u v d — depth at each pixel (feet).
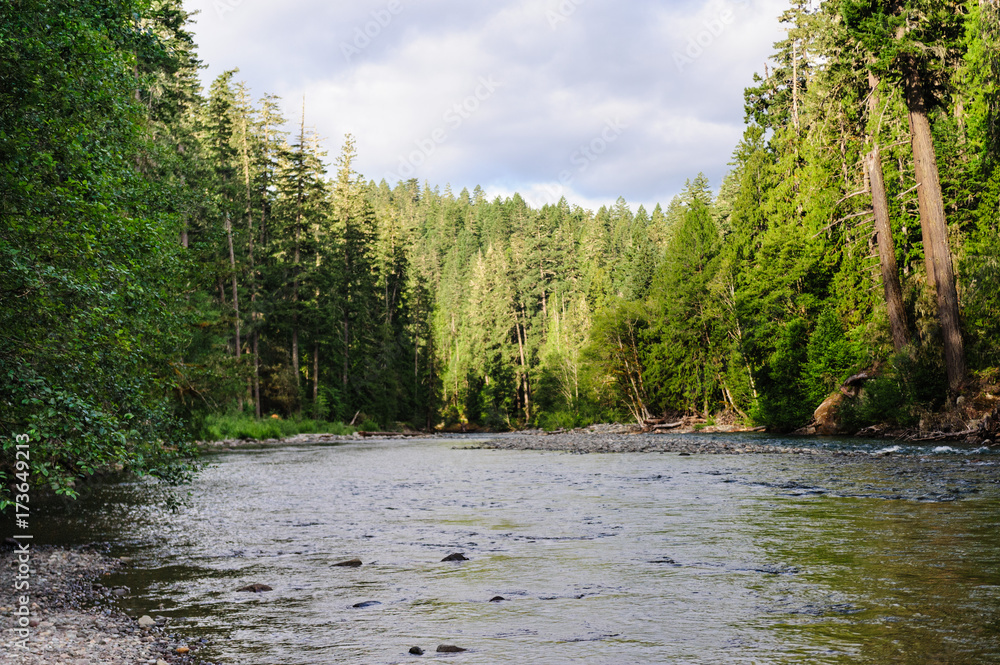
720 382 186.19
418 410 310.45
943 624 20.20
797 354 145.79
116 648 20.01
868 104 146.10
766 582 25.94
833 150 155.12
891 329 116.26
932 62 103.04
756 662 17.61
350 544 36.81
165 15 102.42
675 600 23.91
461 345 394.32
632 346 209.46
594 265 378.12
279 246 226.79
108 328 29.81
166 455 36.58
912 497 46.85
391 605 24.50
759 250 169.89
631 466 82.38
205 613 24.00
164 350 44.70
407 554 33.76
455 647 19.35
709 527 38.40
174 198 55.67
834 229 147.13
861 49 119.75
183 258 54.65
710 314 185.16
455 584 27.27
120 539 39.29
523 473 77.97
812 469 69.31
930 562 27.89
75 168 32.86
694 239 201.16
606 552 32.58
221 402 73.15
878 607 22.09
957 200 126.93
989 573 25.88
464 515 46.24
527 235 472.85
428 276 535.19
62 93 31.73
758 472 68.85
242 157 214.90
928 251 107.14
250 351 212.23
